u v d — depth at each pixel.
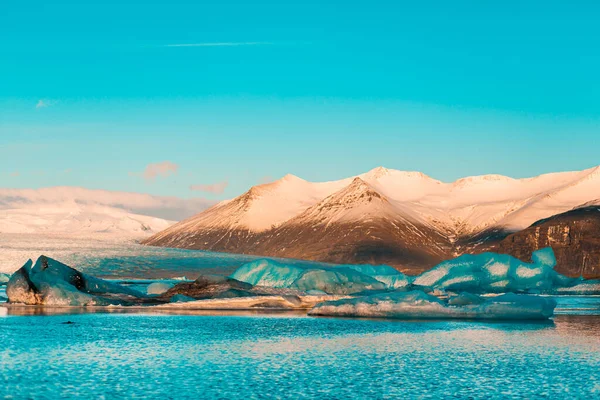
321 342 41.28
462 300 58.81
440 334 45.56
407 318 56.69
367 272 115.81
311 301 72.31
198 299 75.12
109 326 49.31
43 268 72.88
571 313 65.56
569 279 119.12
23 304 69.19
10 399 25.59
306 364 33.34
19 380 28.80
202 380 29.19
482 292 105.50
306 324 51.88
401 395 26.81
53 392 26.72
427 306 56.84
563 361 34.59
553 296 106.25
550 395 27.05
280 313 62.31
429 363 33.81
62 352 36.19
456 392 27.42
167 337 43.19
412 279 111.75
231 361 34.03
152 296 77.19
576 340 42.56
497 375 30.80
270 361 34.16
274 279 99.69
